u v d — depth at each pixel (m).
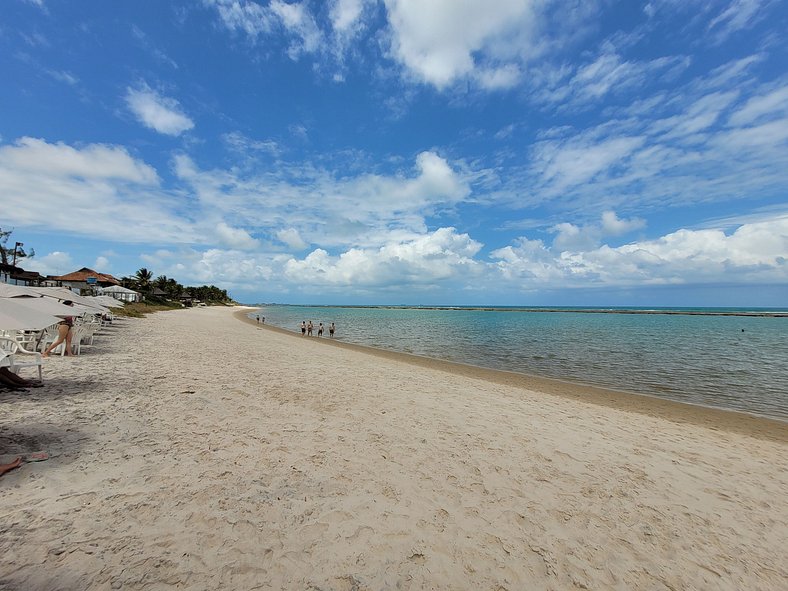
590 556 3.46
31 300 10.41
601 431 7.52
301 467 4.70
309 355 16.98
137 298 56.81
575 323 64.31
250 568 2.88
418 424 6.89
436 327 52.22
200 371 10.20
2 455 4.23
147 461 4.46
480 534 3.64
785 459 6.73
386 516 3.79
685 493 4.92
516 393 11.19
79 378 8.19
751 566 3.51
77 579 2.58
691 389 13.89
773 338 36.84
